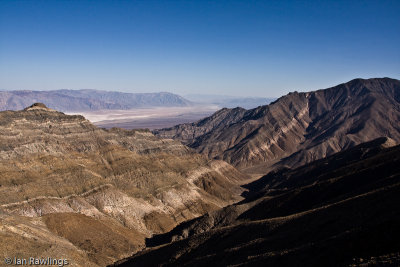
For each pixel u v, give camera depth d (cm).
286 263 4616
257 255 5253
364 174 8900
